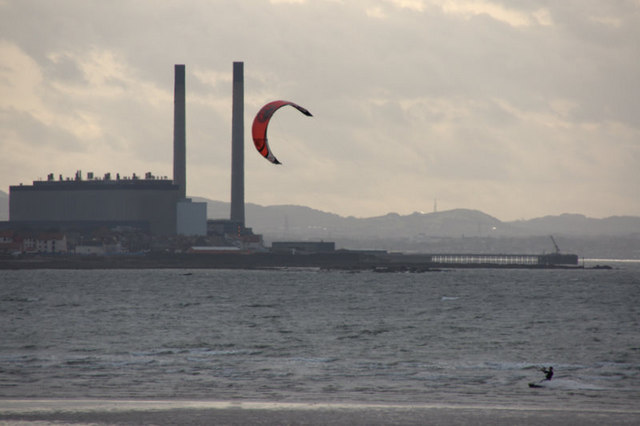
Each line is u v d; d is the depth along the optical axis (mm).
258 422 140875
